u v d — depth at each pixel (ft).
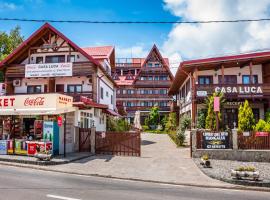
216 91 85.87
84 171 46.62
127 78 219.00
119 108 161.38
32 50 102.63
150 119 181.06
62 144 65.26
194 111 89.35
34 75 96.94
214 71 97.04
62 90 98.99
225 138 59.31
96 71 94.84
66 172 46.55
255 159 56.95
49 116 74.02
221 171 46.06
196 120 88.69
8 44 146.92
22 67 98.32
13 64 100.17
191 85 93.50
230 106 96.12
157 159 59.88
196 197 30.99
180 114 133.59
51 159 55.88
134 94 204.33
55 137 63.05
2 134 77.97
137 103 204.13
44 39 101.86
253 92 88.22
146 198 29.48
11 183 35.17
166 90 203.21
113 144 67.26
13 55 99.30
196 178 42.24
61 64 95.35
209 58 88.74
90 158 60.95
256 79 97.50
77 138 71.10
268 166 51.47
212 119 76.33
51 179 39.14
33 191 31.12
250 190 36.96
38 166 50.62
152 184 38.78
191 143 60.85
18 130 80.43
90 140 70.03
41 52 101.76
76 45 95.50
